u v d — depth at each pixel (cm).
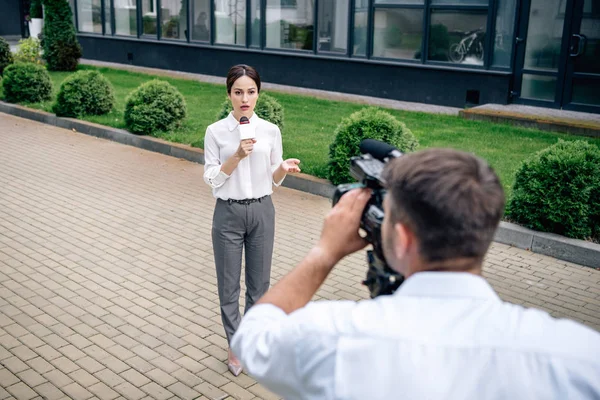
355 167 160
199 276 597
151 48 1891
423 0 1338
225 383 432
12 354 460
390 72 1412
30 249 652
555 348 124
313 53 1534
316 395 131
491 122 1184
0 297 546
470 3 1285
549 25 1220
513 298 559
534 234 655
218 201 424
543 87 1254
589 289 578
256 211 421
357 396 126
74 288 566
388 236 140
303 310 140
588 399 121
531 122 1138
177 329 500
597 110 1198
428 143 1002
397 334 127
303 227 730
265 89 1543
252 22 1644
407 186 131
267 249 435
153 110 1091
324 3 1491
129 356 461
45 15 1858
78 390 420
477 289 130
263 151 415
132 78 1712
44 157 1016
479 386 122
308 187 847
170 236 694
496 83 1281
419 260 134
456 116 1236
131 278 589
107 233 699
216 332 497
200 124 1166
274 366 137
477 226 128
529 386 121
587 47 1193
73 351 466
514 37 1248
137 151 1060
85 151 1056
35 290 561
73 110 1245
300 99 1409
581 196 636
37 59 1942
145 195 833
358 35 1454
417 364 124
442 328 127
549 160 656
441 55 1348
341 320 133
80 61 2073
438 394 122
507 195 751
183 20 1797
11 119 1317
